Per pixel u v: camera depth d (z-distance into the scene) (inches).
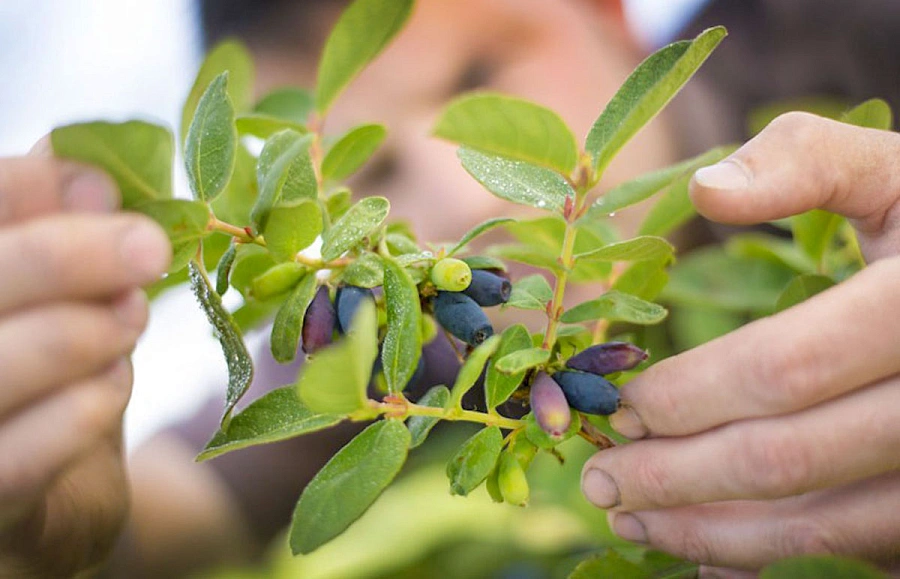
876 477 16.2
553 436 15.0
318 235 15.3
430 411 15.1
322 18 31.6
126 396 14.3
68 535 16.6
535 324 26.9
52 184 13.5
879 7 34.5
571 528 22.8
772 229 30.8
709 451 15.8
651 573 17.5
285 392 15.5
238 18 32.3
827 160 16.2
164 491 30.4
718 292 21.8
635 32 36.9
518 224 17.9
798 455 15.5
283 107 20.0
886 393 15.5
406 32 31.1
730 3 36.3
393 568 22.6
